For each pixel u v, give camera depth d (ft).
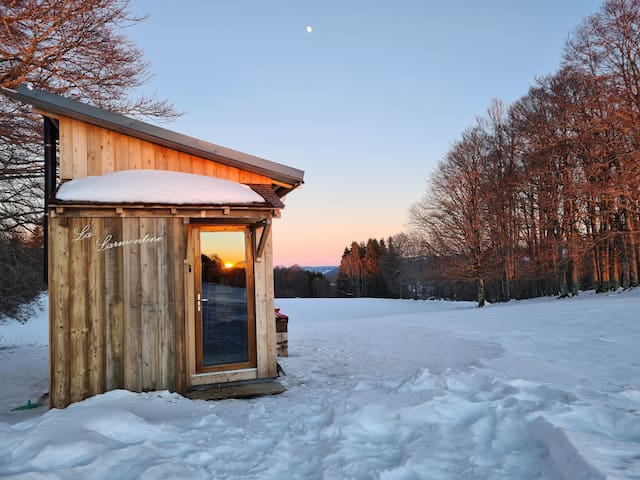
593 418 10.59
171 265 18.58
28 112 27.27
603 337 24.45
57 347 16.79
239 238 20.97
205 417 13.69
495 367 18.13
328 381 21.31
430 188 93.15
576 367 17.25
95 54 27.50
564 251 74.43
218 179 20.44
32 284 34.96
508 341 25.88
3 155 28.68
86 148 19.02
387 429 11.76
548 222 76.07
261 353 20.61
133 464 9.59
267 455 10.62
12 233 30.25
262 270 21.06
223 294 20.45
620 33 58.44
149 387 17.83
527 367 17.60
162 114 32.27
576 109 64.44
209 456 10.49
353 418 12.32
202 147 19.88
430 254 95.35
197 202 18.26
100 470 9.14
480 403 12.75
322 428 12.16
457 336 31.14
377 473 9.02
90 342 17.25
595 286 79.71
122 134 19.61
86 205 16.70
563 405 11.48
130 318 17.85
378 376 21.86
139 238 18.26
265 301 20.99
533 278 87.30
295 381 21.48
